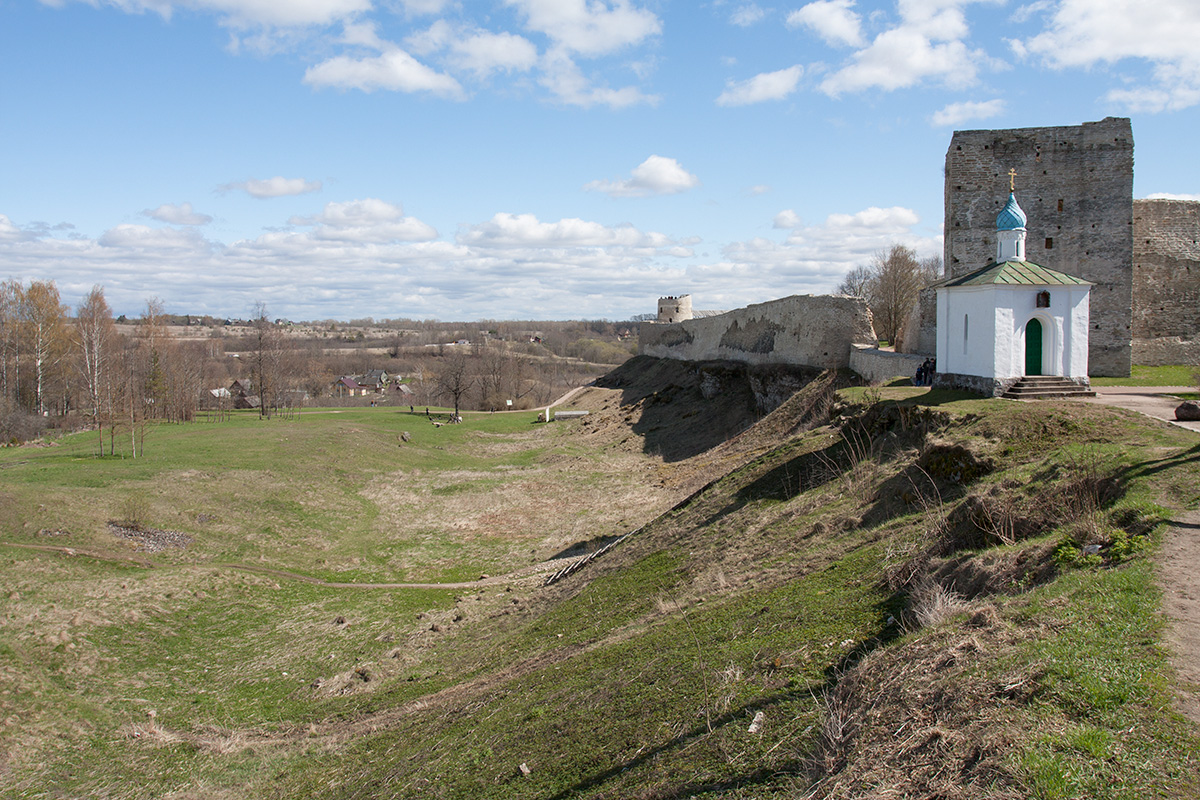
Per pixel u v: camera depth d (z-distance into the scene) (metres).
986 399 17.36
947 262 32.06
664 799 6.65
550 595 19.00
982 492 10.70
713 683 8.62
